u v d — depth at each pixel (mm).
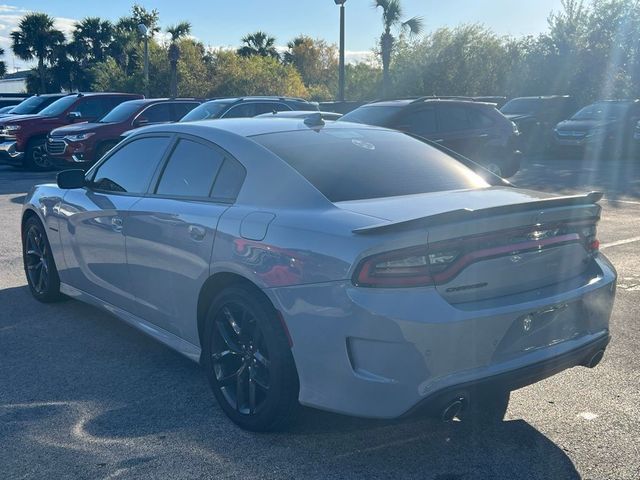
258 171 4004
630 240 8578
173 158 4621
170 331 4492
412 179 4125
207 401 4211
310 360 3410
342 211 3566
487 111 13016
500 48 32406
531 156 21094
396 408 3219
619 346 5055
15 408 4125
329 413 4004
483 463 3486
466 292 3303
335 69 65938
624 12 28828
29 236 6168
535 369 3449
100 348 5113
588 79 29375
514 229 3410
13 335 5402
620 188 13219
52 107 18281
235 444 3680
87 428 3865
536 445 3658
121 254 4785
